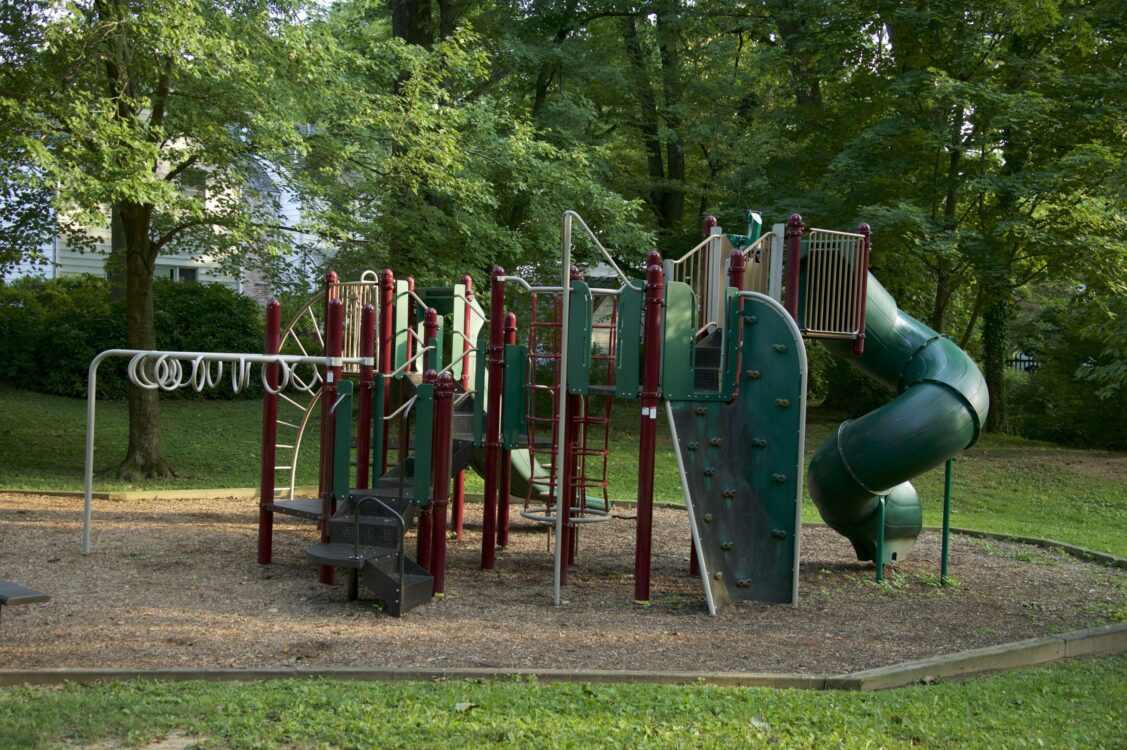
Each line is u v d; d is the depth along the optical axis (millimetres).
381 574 7418
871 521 9625
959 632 7445
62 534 10008
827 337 8805
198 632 6633
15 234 14305
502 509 10516
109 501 12492
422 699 5211
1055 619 7988
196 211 12016
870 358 9609
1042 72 18000
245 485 14586
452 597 8109
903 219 16406
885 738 4848
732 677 5891
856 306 8859
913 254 18188
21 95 12008
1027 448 20297
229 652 6191
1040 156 18547
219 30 12398
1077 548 11203
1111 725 5215
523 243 17234
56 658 5902
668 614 7758
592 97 22359
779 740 4777
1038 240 17719
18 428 18125
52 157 10719
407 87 14562
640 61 22609
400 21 20734
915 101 18141
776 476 8258
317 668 5805
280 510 8844
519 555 10117
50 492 12562
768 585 8258
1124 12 17641
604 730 4809
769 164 21031
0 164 11539
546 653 6430
